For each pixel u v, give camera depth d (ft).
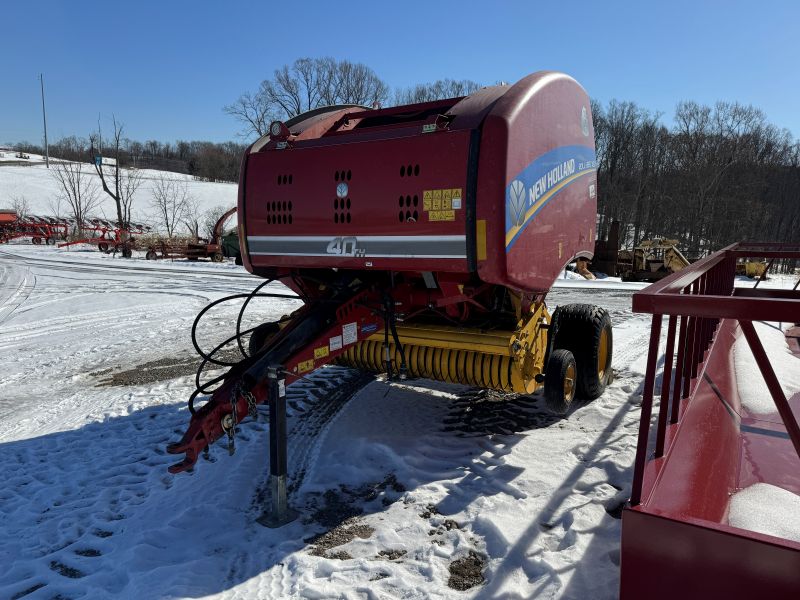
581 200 15.90
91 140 141.38
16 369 26.66
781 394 6.34
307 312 13.91
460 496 12.71
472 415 17.74
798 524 7.55
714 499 7.57
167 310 41.32
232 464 14.90
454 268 11.94
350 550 10.89
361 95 153.69
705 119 172.04
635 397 18.62
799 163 192.44
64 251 111.34
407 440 15.94
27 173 232.73
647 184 178.19
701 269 8.61
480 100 12.51
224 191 229.66
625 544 6.15
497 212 11.34
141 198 210.59
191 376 24.21
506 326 15.78
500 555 10.30
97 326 36.32
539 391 19.74
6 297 49.57
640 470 6.25
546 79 13.03
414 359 16.76
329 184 13.21
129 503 13.32
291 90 144.36
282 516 12.09
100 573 10.53
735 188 159.43
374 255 12.81
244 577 10.19
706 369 11.05
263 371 12.23
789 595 5.34
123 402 20.93
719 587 5.70
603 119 188.55
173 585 9.87
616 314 37.55
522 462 14.10
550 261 13.96
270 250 14.51
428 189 11.89
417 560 10.44
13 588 10.23
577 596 8.91
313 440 16.26
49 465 15.74
